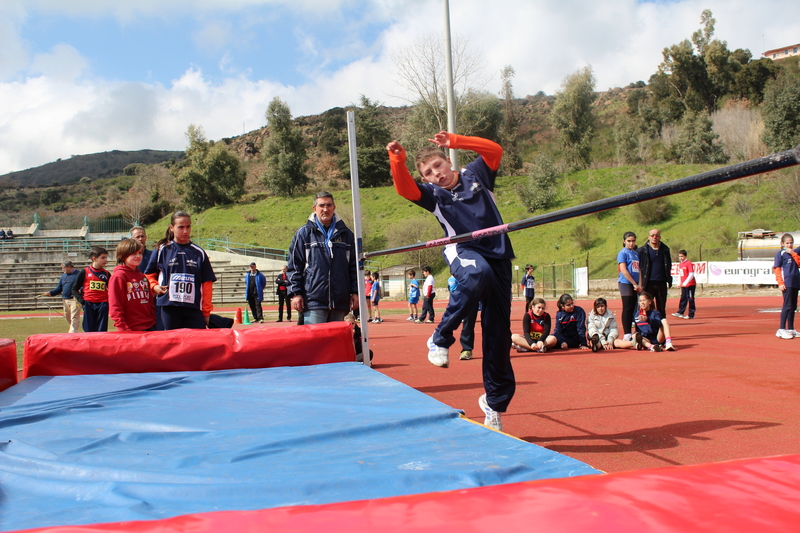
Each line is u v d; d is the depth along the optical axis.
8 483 1.94
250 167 97.69
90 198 105.69
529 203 44.56
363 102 67.31
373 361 7.69
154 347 4.62
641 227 37.75
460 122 41.06
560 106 61.38
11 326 16.64
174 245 5.46
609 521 0.90
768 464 1.13
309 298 5.42
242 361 4.71
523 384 5.47
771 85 49.72
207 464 2.10
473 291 2.65
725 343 8.34
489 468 1.85
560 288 31.20
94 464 2.14
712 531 0.84
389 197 52.38
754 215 36.09
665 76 71.75
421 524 0.94
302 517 1.01
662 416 4.04
